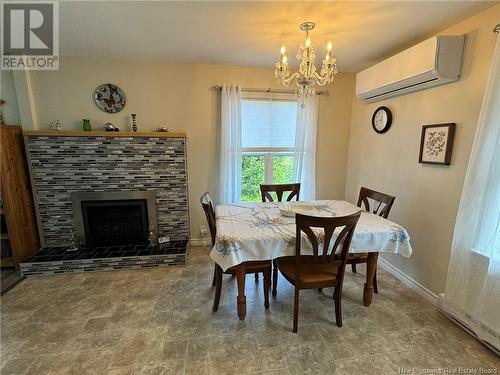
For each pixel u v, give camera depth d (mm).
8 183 2471
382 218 2090
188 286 2365
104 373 1451
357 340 1708
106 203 2893
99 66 2781
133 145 2826
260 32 2090
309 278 1757
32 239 2742
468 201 1706
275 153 3357
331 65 1726
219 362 1529
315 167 3381
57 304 2078
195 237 3328
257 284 2418
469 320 1741
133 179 2896
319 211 2240
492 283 1563
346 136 3461
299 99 3172
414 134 2320
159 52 2598
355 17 1821
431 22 1891
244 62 2916
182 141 2924
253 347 1645
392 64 2271
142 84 2896
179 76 2953
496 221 1599
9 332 1761
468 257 1723
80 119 2840
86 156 2756
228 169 3121
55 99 2762
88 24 1964
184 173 3004
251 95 3123
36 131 2604
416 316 1952
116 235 3006
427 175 2188
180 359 1548
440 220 2070
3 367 1488
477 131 1646
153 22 1928
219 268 1935
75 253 2742
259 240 1683
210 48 2471
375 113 2840
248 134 3230
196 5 1683
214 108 3080
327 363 1526
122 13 1793
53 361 1528
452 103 1935
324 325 1852
